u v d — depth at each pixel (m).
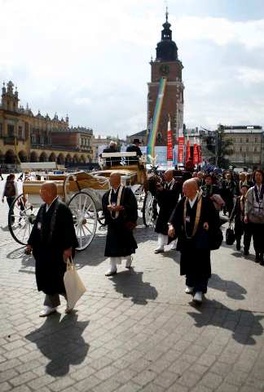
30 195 9.20
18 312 5.38
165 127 71.31
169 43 72.94
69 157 99.94
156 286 6.45
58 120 108.62
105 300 5.81
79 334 4.71
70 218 5.34
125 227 7.11
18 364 4.06
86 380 3.78
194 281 5.77
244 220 8.38
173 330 4.80
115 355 4.22
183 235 5.88
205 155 55.06
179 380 3.76
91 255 8.57
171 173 8.98
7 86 78.69
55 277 5.24
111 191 7.27
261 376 3.81
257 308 5.52
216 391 3.59
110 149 13.16
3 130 77.12
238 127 117.69
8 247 9.38
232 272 7.38
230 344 4.45
